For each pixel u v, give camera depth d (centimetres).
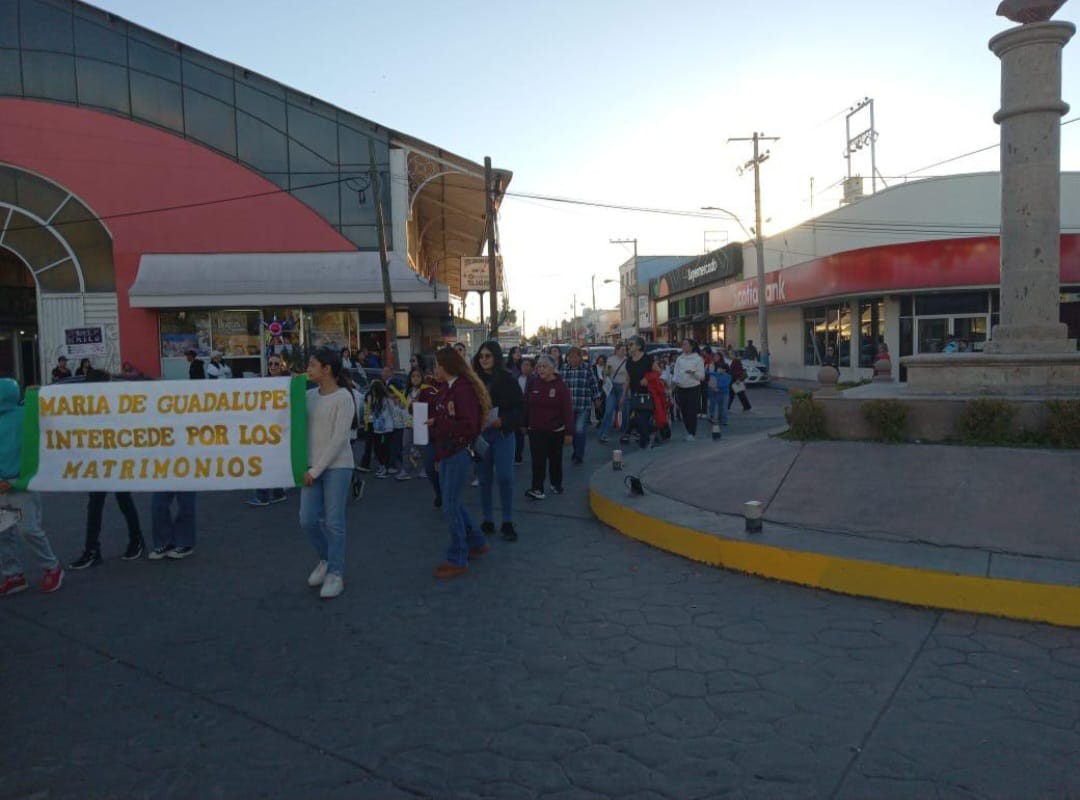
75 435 696
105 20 2377
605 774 358
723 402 1672
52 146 2378
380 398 1173
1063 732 382
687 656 488
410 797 344
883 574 570
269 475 688
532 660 489
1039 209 834
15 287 2784
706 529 695
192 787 355
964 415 746
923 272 2561
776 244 3738
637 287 6606
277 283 2331
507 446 777
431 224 3338
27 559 756
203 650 517
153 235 2409
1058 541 591
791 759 365
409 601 607
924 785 340
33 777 365
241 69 2400
